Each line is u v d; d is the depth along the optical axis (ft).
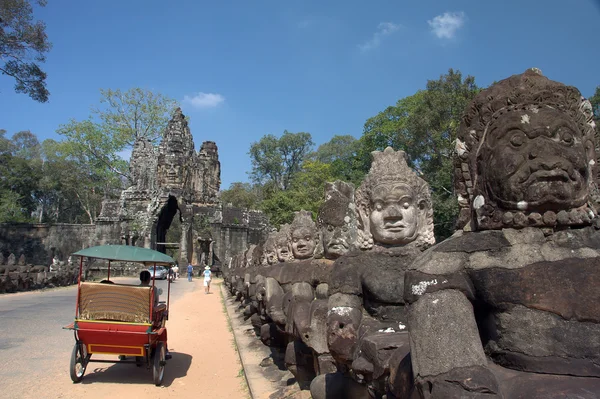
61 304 72.43
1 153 228.63
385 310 16.06
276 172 263.49
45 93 102.01
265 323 32.99
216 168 201.67
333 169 162.71
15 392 27.81
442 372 9.18
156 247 175.11
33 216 251.19
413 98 132.87
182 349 43.06
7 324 50.39
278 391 25.08
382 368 12.35
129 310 30.35
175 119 192.24
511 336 9.57
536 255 9.68
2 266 90.74
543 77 11.19
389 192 16.90
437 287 10.36
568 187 9.84
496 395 8.63
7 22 92.27
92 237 175.83
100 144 204.23
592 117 11.53
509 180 10.12
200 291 111.34
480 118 11.60
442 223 74.64
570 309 9.15
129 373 33.91
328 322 16.08
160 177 184.34
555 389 8.35
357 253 17.35
